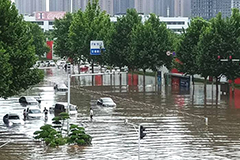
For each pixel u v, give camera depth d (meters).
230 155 70.31
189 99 131.50
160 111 110.50
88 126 92.56
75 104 122.88
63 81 187.62
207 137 82.56
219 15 142.38
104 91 152.50
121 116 103.94
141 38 167.25
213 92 149.12
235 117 102.25
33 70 98.31
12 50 94.19
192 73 152.00
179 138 81.88
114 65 184.50
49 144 77.69
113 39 182.25
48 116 106.31
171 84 171.50
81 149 74.62
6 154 71.81
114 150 73.69
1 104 125.38
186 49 152.00
